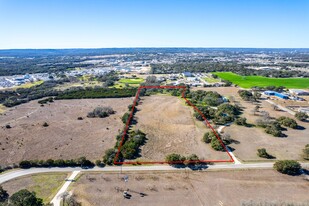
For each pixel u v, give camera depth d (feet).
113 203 184.96
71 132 338.54
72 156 264.93
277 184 208.64
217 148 273.13
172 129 339.57
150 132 328.49
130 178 218.79
